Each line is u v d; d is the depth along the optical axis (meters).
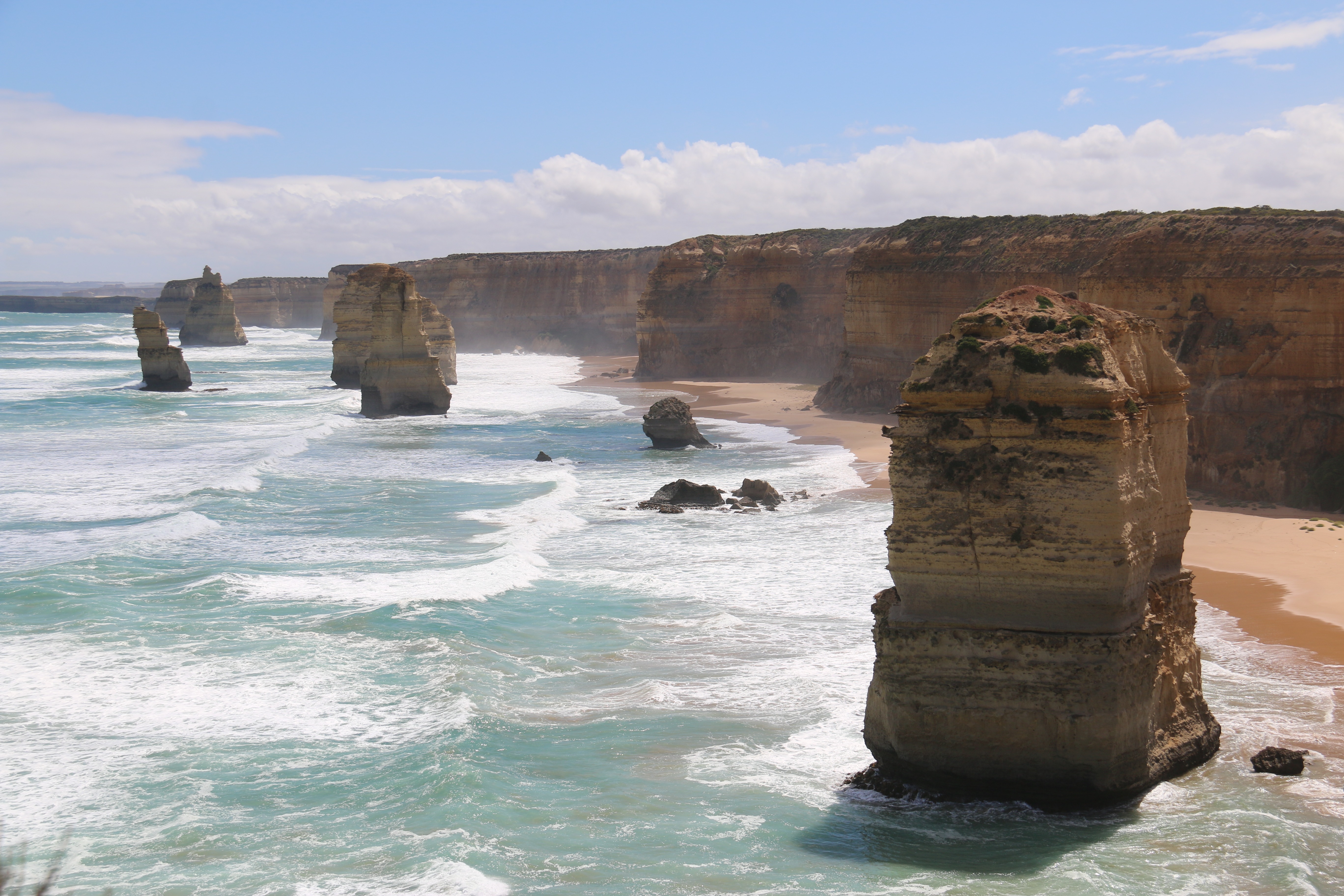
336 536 33.50
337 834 14.53
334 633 23.50
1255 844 13.12
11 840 14.39
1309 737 16.64
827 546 31.39
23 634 23.25
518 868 13.45
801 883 12.72
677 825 14.48
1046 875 12.59
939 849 13.38
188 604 25.62
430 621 24.09
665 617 24.61
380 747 17.62
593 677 20.83
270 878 13.34
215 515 36.50
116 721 18.64
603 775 16.20
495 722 18.34
